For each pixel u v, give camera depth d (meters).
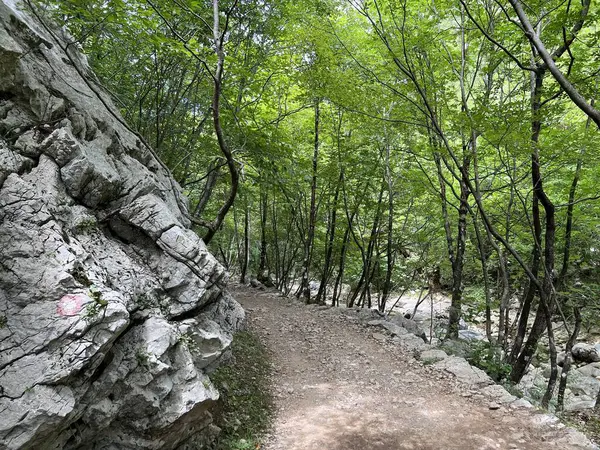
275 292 18.66
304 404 6.82
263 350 9.05
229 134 9.75
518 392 8.23
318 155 15.80
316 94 11.93
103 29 6.29
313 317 12.66
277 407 6.64
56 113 4.45
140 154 6.19
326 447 5.50
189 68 8.66
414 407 6.85
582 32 9.59
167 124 9.08
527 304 9.98
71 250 3.63
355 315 13.02
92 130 4.89
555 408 9.12
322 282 16.56
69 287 3.33
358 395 7.25
